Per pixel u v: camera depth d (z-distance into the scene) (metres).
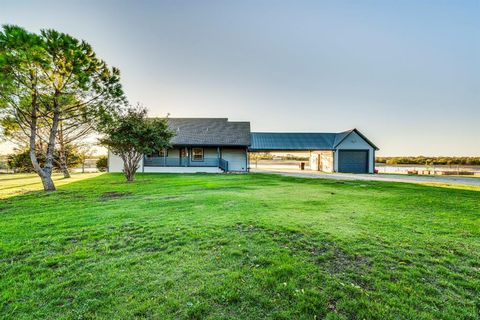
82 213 6.10
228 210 6.20
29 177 18.95
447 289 2.63
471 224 4.98
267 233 4.39
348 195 8.62
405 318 2.18
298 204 6.96
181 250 3.70
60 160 19.36
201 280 2.82
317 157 30.36
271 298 2.48
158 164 21.92
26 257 3.55
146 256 3.51
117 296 2.55
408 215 5.70
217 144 22.52
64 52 9.72
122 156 14.12
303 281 2.78
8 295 2.58
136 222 5.21
